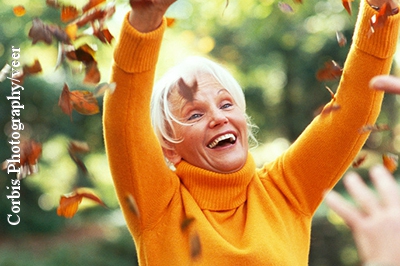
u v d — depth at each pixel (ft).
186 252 6.17
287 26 33.06
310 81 37.52
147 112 6.07
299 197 6.65
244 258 6.05
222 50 35.88
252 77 39.52
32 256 30.96
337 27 32.83
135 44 5.66
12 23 29.76
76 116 34.24
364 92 6.22
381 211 3.79
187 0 26.13
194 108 6.66
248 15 25.64
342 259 27.35
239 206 6.60
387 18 5.95
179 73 6.82
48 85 32.60
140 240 6.43
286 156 6.80
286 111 40.22
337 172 6.52
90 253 30.76
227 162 6.52
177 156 6.85
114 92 5.89
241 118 6.71
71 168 40.29
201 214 6.37
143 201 6.25
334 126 6.38
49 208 39.27
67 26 5.47
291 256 6.27
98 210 39.52
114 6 5.59
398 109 36.78
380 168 3.99
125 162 6.07
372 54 6.13
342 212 3.87
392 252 3.63
